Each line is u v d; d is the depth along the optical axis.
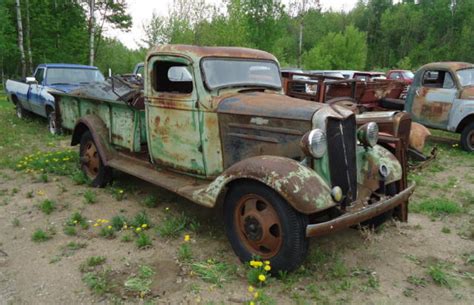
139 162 5.30
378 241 4.32
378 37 68.62
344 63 40.81
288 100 4.04
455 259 3.98
